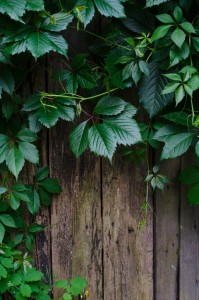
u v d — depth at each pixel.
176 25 1.48
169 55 1.51
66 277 1.74
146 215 1.73
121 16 1.45
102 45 1.58
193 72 1.49
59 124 1.66
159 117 1.63
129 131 1.54
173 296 1.80
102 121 1.62
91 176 1.70
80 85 1.55
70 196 1.70
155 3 1.46
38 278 1.65
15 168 1.54
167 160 1.70
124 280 1.77
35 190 1.67
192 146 1.61
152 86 1.56
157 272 1.78
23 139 1.57
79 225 1.72
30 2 1.40
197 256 1.78
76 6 1.44
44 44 1.43
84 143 1.54
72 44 1.60
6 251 1.66
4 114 1.58
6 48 1.44
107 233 1.73
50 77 1.61
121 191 1.71
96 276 1.75
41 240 1.72
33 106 1.55
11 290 1.66
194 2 1.54
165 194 1.73
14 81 1.55
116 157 1.69
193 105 1.60
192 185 1.66
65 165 1.68
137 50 1.50
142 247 1.75
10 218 1.63
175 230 1.76
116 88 1.58
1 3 1.37
